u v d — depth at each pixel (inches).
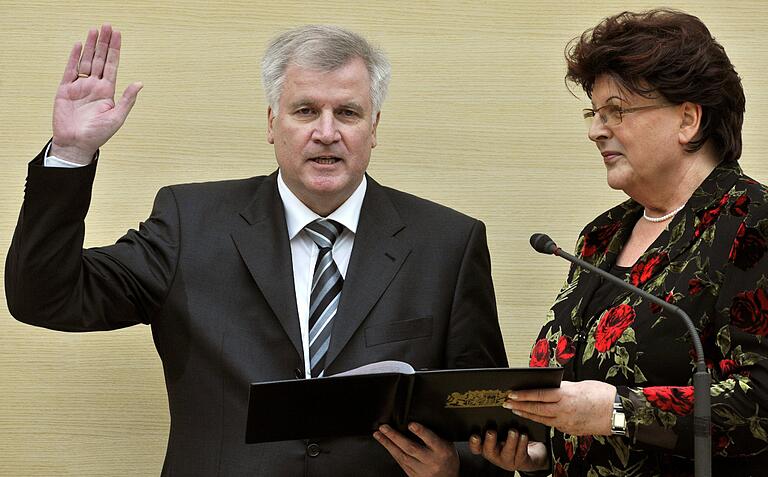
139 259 196.7
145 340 243.9
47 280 181.3
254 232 200.2
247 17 249.3
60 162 181.6
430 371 164.4
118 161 245.3
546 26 254.2
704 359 160.1
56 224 180.2
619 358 174.1
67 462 241.0
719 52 180.2
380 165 249.8
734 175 175.9
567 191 252.1
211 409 190.5
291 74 196.1
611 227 197.3
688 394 163.5
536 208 251.6
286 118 196.5
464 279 203.2
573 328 188.1
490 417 176.2
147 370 243.4
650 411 163.0
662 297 172.9
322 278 200.1
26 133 244.5
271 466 187.3
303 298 199.3
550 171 252.2
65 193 179.6
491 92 252.7
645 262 179.6
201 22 248.7
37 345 242.1
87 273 189.6
